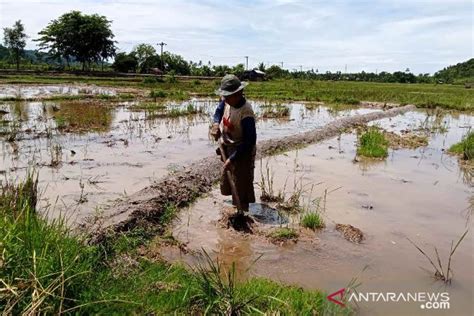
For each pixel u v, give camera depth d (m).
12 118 14.64
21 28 60.44
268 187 7.17
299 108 23.06
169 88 34.75
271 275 4.25
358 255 4.75
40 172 7.70
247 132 5.35
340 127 14.38
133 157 9.20
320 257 4.68
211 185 6.97
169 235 4.93
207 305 3.31
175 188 6.27
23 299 2.81
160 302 3.36
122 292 3.36
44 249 3.10
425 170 8.96
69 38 60.28
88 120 14.73
